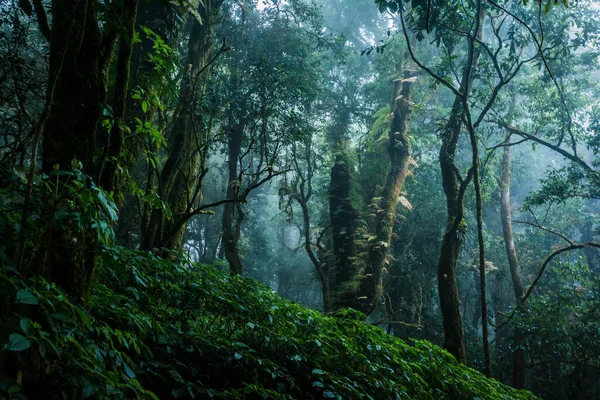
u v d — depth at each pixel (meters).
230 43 17.12
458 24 11.46
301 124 15.09
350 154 18.48
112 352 3.14
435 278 22.58
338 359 5.71
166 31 9.28
